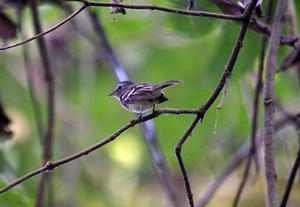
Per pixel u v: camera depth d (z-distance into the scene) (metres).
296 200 11.50
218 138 12.79
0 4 9.08
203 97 12.53
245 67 9.17
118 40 12.75
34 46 12.23
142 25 12.44
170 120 12.69
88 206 12.84
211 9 7.92
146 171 13.39
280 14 6.45
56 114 12.43
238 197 7.80
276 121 10.19
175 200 8.62
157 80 12.58
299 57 7.87
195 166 12.87
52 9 11.49
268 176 6.17
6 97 12.52
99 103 13.13
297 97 11.19
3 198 8.36
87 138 12.56
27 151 12.02
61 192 11.55
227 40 9.13
